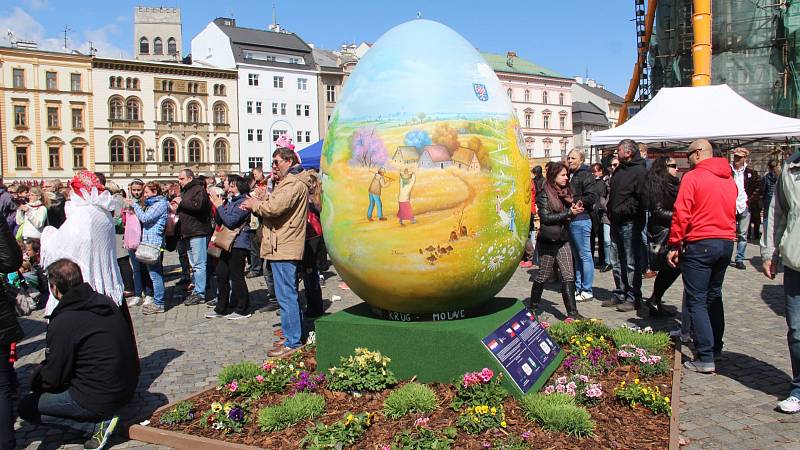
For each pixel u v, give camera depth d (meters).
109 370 4.19
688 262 5.27
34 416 4.30
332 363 4.97
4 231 4.17
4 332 4.10
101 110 48.84
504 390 4.21
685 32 27.44
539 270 7.19
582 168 8.31
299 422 4.11
